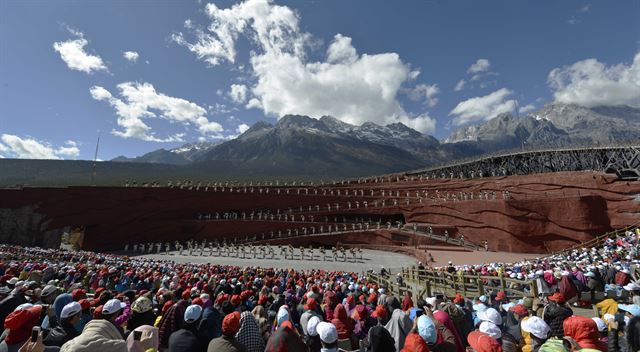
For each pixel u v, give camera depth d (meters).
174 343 5.96
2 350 5.13
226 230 67.12
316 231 68.12
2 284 12.51
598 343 5.45
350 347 8.17
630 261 21.75
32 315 5.41
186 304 7.76
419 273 26.91
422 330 5.44
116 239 63.38
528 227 52.03
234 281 16.66
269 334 7.87
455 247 55.84
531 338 6.28
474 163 82.31
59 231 60.66
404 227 63.75
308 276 26.31
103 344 4.43
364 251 59.38
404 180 77.50
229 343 5.54
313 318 7.12
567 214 50.22
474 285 19.67
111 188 64.94
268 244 64.62
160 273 21.23
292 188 76.75
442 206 63.28
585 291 15.28
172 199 68.69
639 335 6.94
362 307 9.40
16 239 56.62
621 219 48.06
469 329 7.96
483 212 57.03
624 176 55.94
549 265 26.08
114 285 16.08
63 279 16.05
